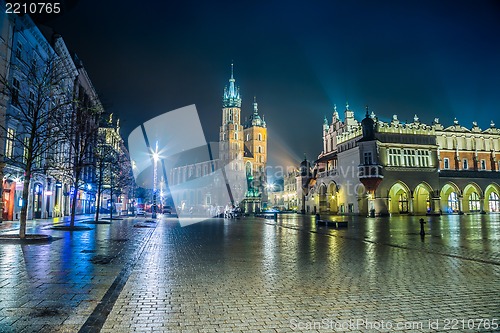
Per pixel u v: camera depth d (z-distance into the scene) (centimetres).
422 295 753
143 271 1001
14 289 757
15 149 3014
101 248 1477
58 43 3647
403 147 6425
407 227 3022
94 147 3256
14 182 3153
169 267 1069
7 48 2784
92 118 3089
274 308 658
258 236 2188
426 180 6444
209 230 2712
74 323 558
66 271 961
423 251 1457
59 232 2222
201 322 579
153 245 1644
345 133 7150
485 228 2812
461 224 3388
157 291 777
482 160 7962
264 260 1220
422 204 6838
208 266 1093
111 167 3909
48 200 4012
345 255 1346
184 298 721
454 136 7856
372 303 693
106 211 6656
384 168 6228
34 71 2414
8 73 2803
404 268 1066
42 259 1150
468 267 1084
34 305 646
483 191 6875
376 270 1033
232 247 1599
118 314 614
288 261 1198
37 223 2995
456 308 663
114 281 855
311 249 1534
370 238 2038
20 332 517
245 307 663
